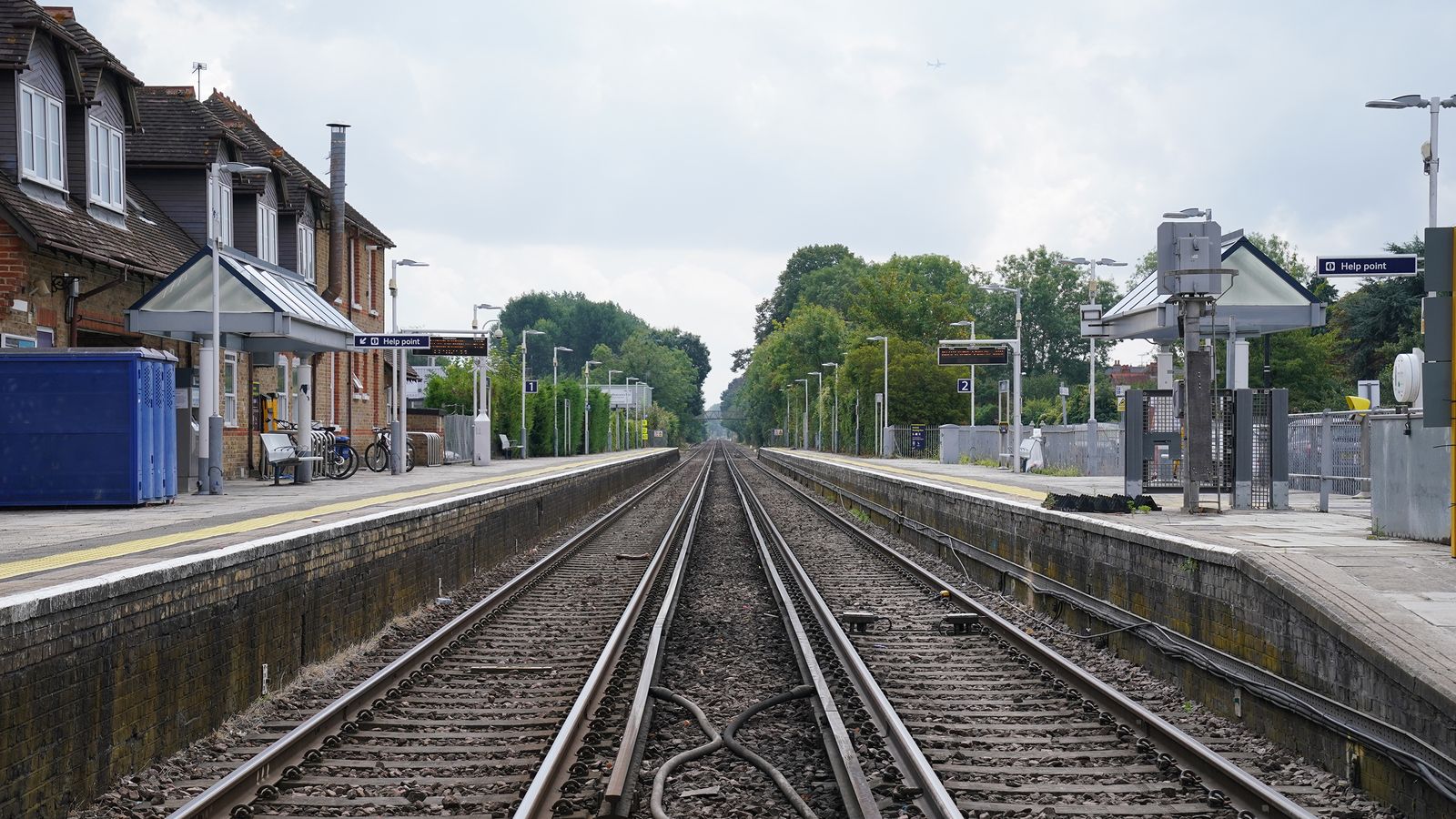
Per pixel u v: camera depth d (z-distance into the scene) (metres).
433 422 48.47
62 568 10.00
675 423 177.12
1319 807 7.40
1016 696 10.70
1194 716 10.10
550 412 72.38
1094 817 7.16
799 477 64.12
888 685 11.16
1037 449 39.06
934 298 84.88
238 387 29.30
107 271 22.97
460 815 7.17
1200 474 17.48
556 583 19.36
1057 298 124.31
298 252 34.28
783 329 135.88
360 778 8.00
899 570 21.36
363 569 13.50
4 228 19.83
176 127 29.84
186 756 8.64
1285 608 9.27
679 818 7.15
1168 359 26.06
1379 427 13.29
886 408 72.19
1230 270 17.64
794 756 8.58
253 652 10.23
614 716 9.71
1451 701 6.72
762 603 16.94
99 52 24.23
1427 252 11.34
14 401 17.53
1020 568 18.19
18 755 6.72
